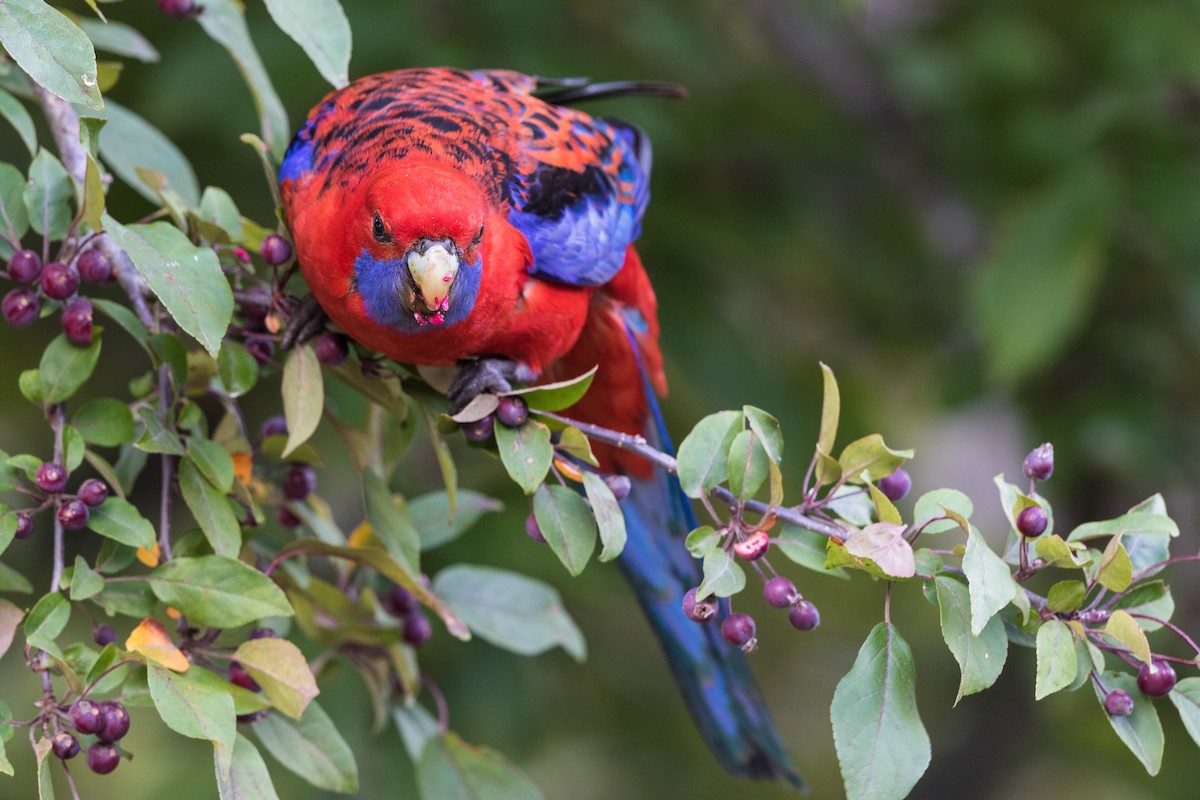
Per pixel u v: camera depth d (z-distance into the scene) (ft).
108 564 18.53
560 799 40.96
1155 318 41.19
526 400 19.35
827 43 42.93
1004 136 41.96
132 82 36.68
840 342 44.78
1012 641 18.10
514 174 23.41
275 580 22.12
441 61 34.17
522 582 24.72
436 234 20.92
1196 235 38.81
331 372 22.75
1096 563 17.94
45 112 22.52
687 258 38.14
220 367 20.31
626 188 26.53
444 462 21.33
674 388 38.78
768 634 47.73
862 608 47.96
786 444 37.91
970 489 56.59
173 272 17.92
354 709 31.68
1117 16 41.01
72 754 16.63
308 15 22.03
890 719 16.98
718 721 26.61
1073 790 48.83
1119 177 38.78
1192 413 41.47
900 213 43.37
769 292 43.14
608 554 18.39
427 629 24.13
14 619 17.90
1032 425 41.42
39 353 39.22
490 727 34.35
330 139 22.39
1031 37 41.70
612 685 41.34
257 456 22.44
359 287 21.26
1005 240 37.50
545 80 28.91
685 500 27.22
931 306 44.04
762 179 40.37
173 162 24.90
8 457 18.16
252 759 17.90
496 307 23.03
